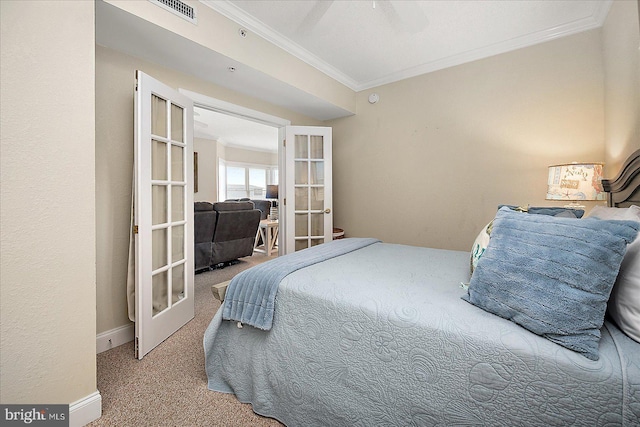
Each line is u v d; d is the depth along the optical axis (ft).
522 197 8.84
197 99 8.51
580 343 2.51
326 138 11.94
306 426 3.98
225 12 7.16
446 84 10.18
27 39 3.67
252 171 28.76
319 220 12.16
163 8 6.00
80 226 4.18
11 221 3.55
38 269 3.77
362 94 12.34
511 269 3.10
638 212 3.47
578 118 7.93
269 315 4.33
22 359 3.64
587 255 2.71
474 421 2.82
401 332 3.29
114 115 6.64
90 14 4.28
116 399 4.71
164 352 6.21
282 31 8.29
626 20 5.96
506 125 9.07
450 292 3.83
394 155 11.51
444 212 10.37
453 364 2.95
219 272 12.86
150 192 6.26
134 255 6.53
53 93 3.90
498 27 8.07
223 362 4.94
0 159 3.47
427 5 7.14
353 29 8.16
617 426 2.24
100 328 6.34
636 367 2.31
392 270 4.97
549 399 2.50
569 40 8.02
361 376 3.54
